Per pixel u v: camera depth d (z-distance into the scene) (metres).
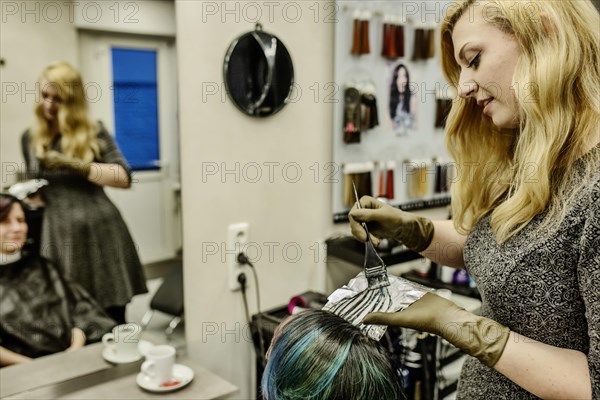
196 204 1.38
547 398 0.73
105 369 1.25
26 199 1.09
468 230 1.05
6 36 1.02
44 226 1.13
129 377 1.26
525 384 0.74
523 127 0.84
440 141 2.01
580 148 0.79
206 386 1.24
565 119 0.77
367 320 0.75
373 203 1.09
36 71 1.06
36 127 1.08
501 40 0.80
